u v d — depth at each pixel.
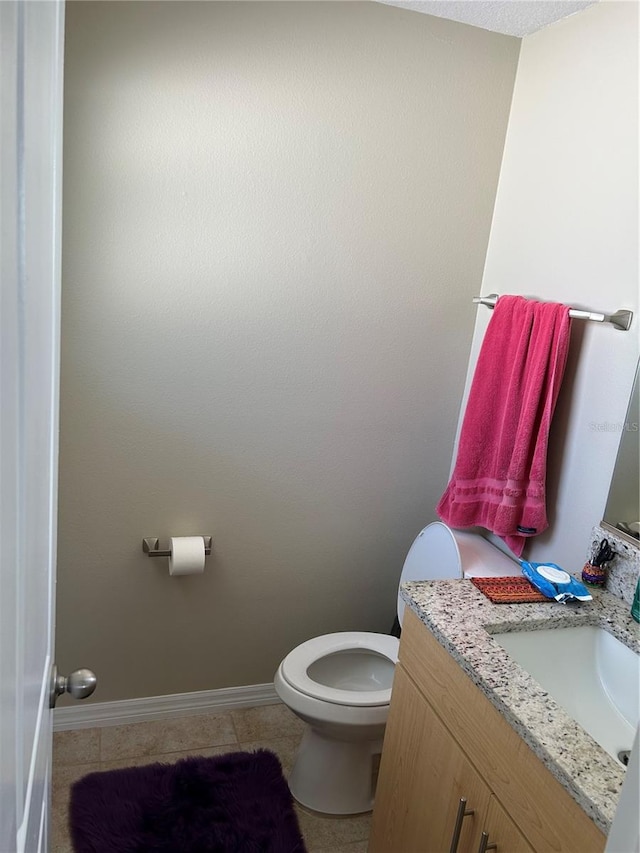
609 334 1.78
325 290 2.19
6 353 0.50
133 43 1.83
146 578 2.27
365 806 2.13
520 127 2.15
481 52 2.12
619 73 1.75
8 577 0.55
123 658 2.34
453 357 2.39
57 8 0.83
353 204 2.14
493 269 2.29
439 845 1.50
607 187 1.79
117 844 1.92
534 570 1.71
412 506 2.51
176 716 2.46
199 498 2.24
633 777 0.67
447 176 2.21
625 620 1.60
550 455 2.01
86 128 1.85
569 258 1.92
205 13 1.87
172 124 1.92
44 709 0.93
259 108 1.98
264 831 2.00
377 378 2.33
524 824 1.23
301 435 2.29
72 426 2.05
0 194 0.45
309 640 2.30
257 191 2.04
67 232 1.89
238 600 2.41
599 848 1.05
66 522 2.13
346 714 1.93
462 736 1.43
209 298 2.08
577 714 1.50
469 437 2.11
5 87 0.46
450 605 1.59
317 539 2.43
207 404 2.16
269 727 2.45
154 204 1.96
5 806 0.57
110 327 2.01
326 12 1.97
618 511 1.73
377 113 2.09
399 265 2.24
